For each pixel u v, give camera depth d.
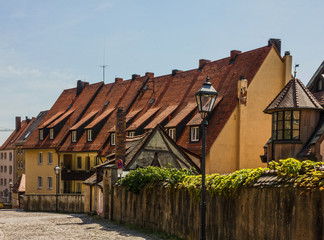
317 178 8.58
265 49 35.16
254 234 10.80
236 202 11.76
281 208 9.71
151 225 18.45
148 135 24.83
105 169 24.73
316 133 23.69
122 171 23.67
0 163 91.56
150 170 19.91
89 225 20.89
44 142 53.72
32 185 55.47
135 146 25.78
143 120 40.34
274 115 25.20
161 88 44.31
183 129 35.53
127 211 21.39
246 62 36.06
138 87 47.97
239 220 11.61
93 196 29.44
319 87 28.36
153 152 24.81
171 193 16.50
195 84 39.81
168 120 38.09
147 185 19.02
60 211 35.44
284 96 24.81
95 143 45.47
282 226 9.66
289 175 9.60
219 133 32.50
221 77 37.50
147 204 18.94
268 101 34.31
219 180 12.88
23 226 20.30
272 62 34.66
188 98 38.81
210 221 13.33
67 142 50.22
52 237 16.23
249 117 33.53
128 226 20.19
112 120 46.09
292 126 24.28
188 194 15.01
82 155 47.25
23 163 80.38
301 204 9.02
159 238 15.89
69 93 60.84
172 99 40.94
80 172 47.25
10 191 85.31
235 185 11.64
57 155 51.12
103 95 53.19
